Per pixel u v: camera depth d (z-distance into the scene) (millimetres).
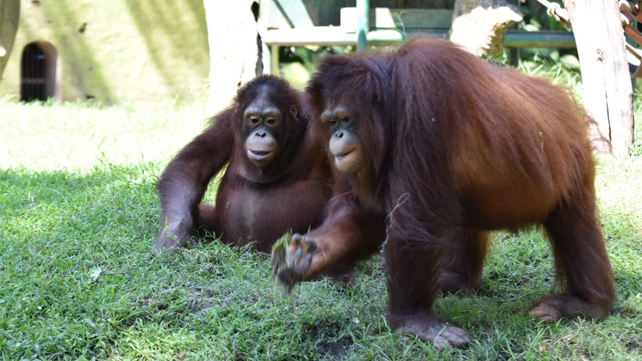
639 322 3996
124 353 3910
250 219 5297
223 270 4809
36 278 4527
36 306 4238
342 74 3588
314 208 5234
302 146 5242
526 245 5328
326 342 3977
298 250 3498
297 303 4309
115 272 4668
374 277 4879
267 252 5320
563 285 4328
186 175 5461
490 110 3637
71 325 4023
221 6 10188
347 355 3811
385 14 10195
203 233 5566
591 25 7133
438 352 3678
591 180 4207
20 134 9992
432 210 3576
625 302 4281
